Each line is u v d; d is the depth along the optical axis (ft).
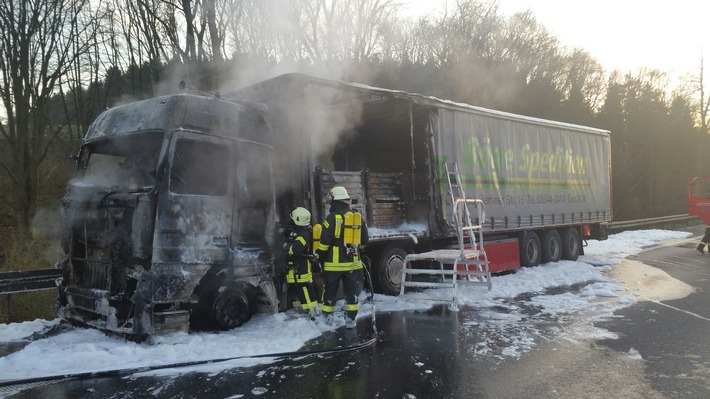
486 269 30.83
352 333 21.49
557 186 43.55
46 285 23.67
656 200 109.70
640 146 105.50
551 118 90.94
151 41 58.34
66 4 52.65
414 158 33.24
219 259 20.76
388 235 27.96
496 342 20.16
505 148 37.47
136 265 19.38
